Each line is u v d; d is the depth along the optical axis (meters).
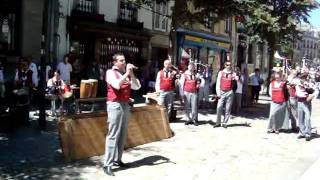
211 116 15.76
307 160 9.65
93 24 20.52
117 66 7.75
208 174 8.09
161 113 11.31
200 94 18.14
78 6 20.44
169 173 8.00
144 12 24.33
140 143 10.28
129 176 7.68
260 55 43.66
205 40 30.97
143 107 10.70
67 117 8.66
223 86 13.38
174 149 10.00
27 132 11.05
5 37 17.92
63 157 8.62
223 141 11.30
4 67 17.50
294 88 13.37
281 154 10.16
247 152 10.16
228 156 9.63
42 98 11.77
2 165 8.01
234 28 36.78
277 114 12.94
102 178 7.50
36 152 9.05
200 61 29.66
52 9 12.10
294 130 13.64
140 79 22.69
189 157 9.31
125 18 23.19
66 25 19.64
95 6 21.19
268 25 18.17
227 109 13.51
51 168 7.96
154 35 25.25
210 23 19.23
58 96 13.25
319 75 30.02
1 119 11.98
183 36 27.61
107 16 21.95
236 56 37.78
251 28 25.06
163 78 13.13
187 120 13.66
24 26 18.41
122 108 7.77
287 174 8.37
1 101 11.82
